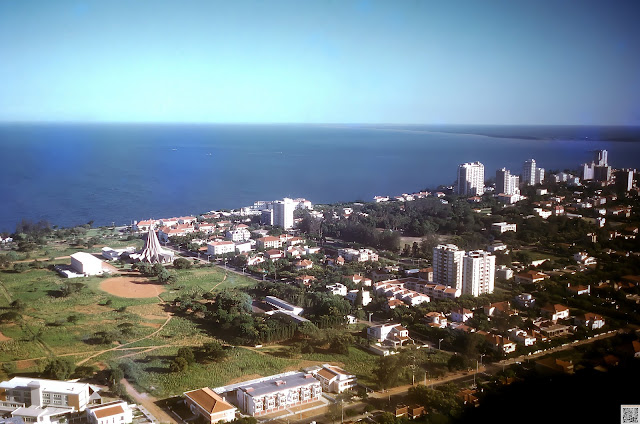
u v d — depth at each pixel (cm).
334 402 11931
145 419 11044
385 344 14988
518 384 11862
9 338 15188
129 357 14075
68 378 12756
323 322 16162
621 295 17162
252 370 13450
